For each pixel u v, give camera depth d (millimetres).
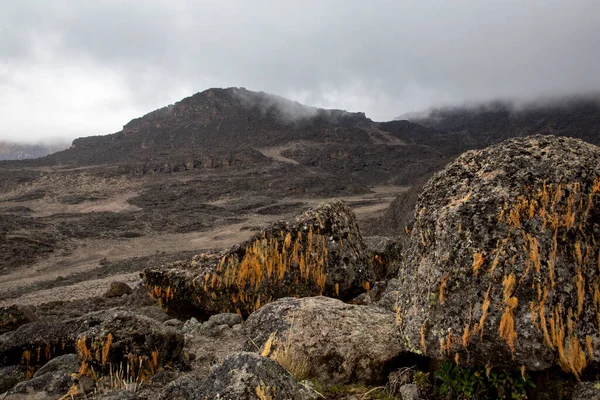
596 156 3521
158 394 3506
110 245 60281
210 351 5027
